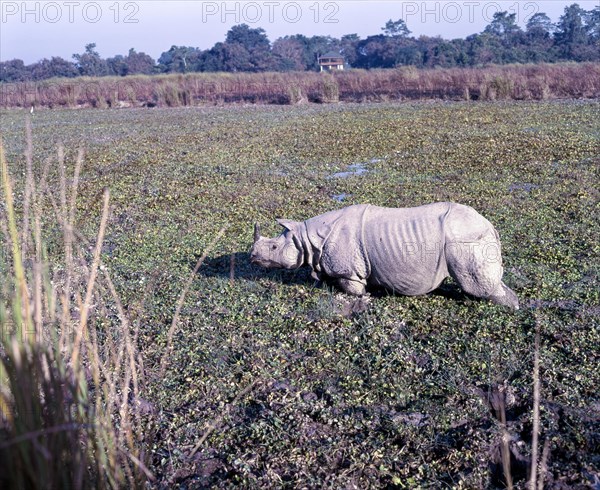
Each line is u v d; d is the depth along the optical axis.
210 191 11.20
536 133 15.20
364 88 30.03
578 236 7.70
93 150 16.38
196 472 4.08
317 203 9.96
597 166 11.41
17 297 2.60
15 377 2.42
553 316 5.68
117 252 7.96
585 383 4.66
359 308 6.10
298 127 18.95
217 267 7.36
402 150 14.13
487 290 5.79
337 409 4.62
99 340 5.55
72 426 2.37
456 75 28.69
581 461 3.90
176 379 5.09
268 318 5.98
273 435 4.33
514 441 4.11
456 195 9.94
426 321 5.73
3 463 2.29
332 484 3.86
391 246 5.90
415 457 4.07
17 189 11.71
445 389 4.73
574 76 26.28
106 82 34.09
